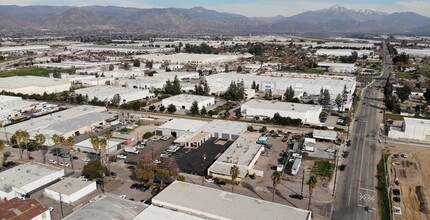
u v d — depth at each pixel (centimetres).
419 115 12625
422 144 9744
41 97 15000
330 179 7531
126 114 12838
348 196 6781
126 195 6762
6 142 9662
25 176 7219
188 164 8200
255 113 12238
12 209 5688
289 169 8044
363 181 7425
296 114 11606
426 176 7712
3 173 7362
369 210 6206
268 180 7469
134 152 8956
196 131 10162
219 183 7294
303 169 8050
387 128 11181
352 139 10100
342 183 7338
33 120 11188
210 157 8625
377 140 10044
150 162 7425
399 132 10244
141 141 9875
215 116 12456
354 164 8319
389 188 7094
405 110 13550
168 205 5819
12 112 12369
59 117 11475
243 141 9319
